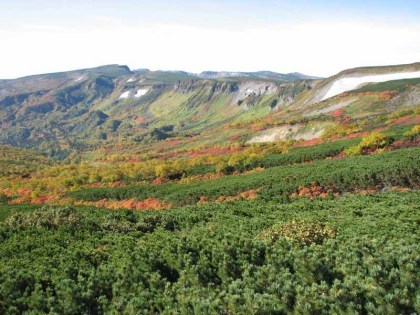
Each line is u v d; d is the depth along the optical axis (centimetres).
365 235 1800
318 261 1441
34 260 2006
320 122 14925
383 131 9525
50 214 3106
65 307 1372
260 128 17125
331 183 4878
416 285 1248
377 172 4619
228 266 1605
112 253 2091
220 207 3762
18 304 1416
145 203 6894
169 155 17300
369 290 1230
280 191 5150
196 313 1202
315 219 2383
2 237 2641
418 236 1745
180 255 1738
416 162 4553
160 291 1465
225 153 13475
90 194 8612
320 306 1171
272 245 1825
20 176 14362
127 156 18862
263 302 1184
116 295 1484
